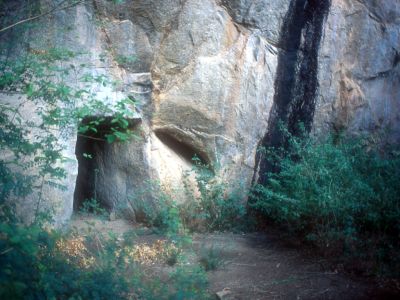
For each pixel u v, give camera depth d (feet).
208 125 25.50
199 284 16.29
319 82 25.62
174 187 24.95
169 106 24.98
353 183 20.71
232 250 21.17
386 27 27.58
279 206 22.39
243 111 25.90
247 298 16.10
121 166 25.54
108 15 23.45
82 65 20.12
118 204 25.55
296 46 26.05
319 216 20.65
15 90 19.30
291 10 25.75
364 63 27.07
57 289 10.96
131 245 17.17
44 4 21.57
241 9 25.25
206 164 26.43
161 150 25.50
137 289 14.15
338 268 18.58
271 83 26.20
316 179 21.47
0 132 15.90
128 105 23.88
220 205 24.70
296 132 26.09
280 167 26.11
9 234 8.95
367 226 20.65
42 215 15.48
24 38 21.26
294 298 16.15
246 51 25.64
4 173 14.84
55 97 18.43
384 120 28.14
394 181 21.17
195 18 24.47
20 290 9.16
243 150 26.23
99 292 12.04
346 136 26.48
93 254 16.24
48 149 17.03
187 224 24.27
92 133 25.66
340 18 25.86
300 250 20.97
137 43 24.02
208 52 24.99
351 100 26.58
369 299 15.93
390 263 18.17
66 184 20.39
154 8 23.75
